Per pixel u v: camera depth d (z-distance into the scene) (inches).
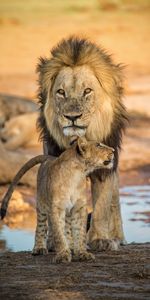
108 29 2381.9
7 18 2527.1
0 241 568.1
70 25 2438.5
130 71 1854.1
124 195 798.5
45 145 517.0
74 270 400.2
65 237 428.1
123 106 516.1
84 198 425.7
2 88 1603.1
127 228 628.1
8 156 812.0
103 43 2213.3
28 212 708.7
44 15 2596.0
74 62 495.5
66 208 423.5
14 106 1122.0
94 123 493.0
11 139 1039.0
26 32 2351.1
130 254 451.2
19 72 1852.9
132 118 1247.5
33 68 1919.3
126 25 2444.6
